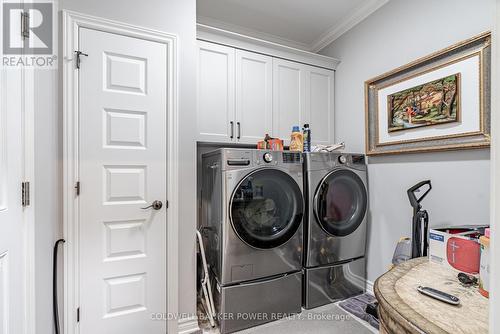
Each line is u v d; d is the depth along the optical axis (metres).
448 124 1.62
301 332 1.65
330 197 1.99
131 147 1.55
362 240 2.13
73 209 1.40
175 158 1.65
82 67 1.43
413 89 1.83
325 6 2.21
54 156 1.34
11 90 0.95
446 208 1.65
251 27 2.53
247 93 2.20
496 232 0.40
